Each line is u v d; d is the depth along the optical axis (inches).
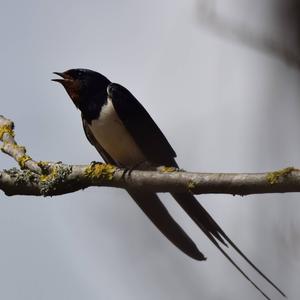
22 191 276.5
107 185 271.0
